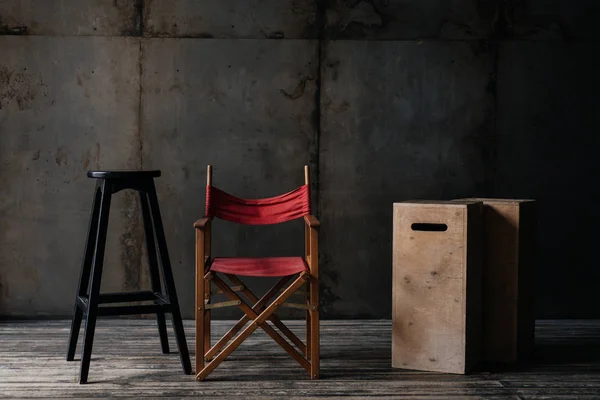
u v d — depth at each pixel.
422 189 4.72
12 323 4.61
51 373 3.53
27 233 4.70
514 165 4.72
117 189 3.51
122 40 4.64
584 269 4.75
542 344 4.12
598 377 3.49
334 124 4.70
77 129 4.67
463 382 3.40
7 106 4.65
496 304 3.73
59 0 4.62
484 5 4.67
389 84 4.68
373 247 4.74
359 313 4.76
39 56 4.63
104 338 4.22
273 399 3.16
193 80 4.66
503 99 4.70
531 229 3.88
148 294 3.78
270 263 3.57
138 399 3.16
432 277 3.52
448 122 4.70
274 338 3.45
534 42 4.68
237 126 4.68
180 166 4.69
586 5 4.67
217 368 3.62
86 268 3.72
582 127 4.71
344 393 3.24
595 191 4.73
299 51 4.66
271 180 4.71
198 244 3.41
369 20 4.66
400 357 3.62
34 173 4.68
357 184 4.71
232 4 4.64
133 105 4.67
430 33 4.68
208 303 3.72
